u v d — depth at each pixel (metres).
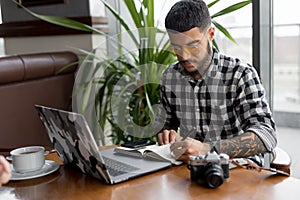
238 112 1.42
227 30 2.06
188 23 1.27
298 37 2.13
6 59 1.98
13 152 1.22
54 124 1.13
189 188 1.03
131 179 1.10
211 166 1.04
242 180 1.07
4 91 2.02
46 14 2.70
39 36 2.78
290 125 2.23
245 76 1.41
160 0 2.21
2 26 2.88
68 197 1.01
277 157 1.32
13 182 1.13
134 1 2.15
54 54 2.38
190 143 1.22
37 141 2.29
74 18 2.55
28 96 2.19
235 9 1.92
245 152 1.24
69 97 2.52
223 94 1.42
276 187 1.02
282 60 2.15
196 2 1.33
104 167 1.04
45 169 1.21
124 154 1.28
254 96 1.38
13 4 2.84
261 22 2.00
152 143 1.34
